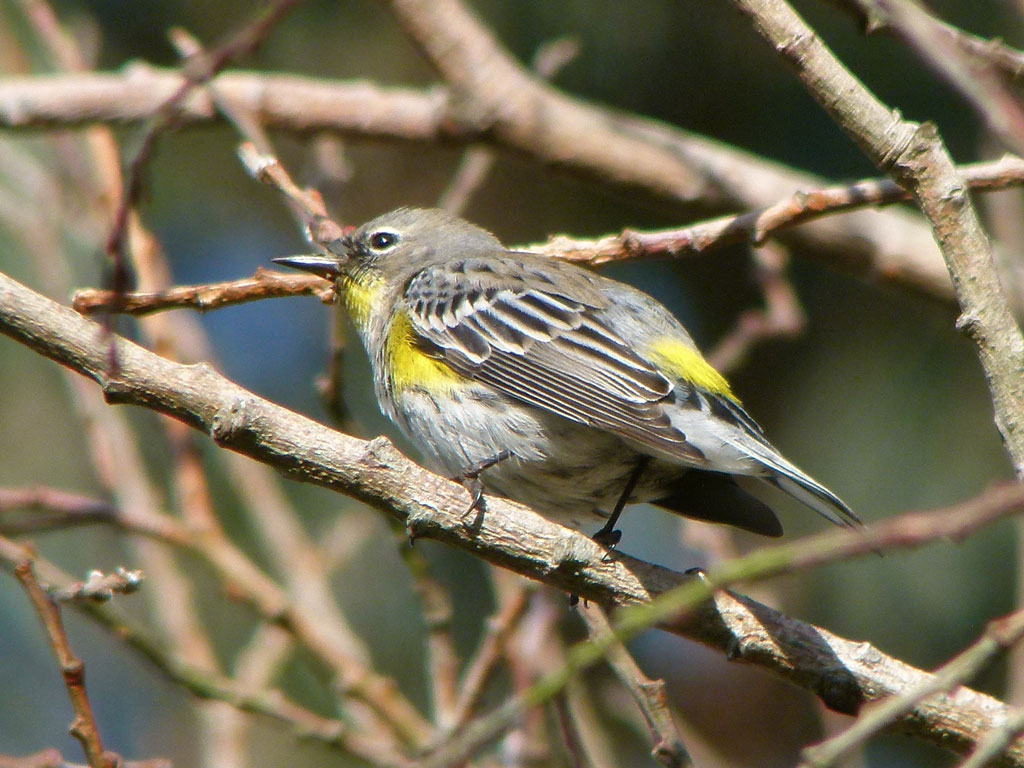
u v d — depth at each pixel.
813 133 13.56
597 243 8.40
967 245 6.05
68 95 11.38
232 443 6.55
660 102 13.75
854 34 12.63
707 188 11.88
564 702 8.04
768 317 10.67
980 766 4.95
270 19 6.71
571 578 6.93
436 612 9.47
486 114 11.69
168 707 13.82
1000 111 5.27
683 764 6.90
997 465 12.31
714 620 6.84
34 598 6.73
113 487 10.20
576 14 13.57
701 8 13.35
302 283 7.73
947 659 12.39
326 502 13.37
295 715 9.14
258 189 14.76
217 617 12.97
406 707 9.74
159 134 6.95
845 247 11.48
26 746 13.35
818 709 12.83
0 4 13.79
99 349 6.47
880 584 12.65
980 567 12.45
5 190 12.34
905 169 6.12
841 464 12.78
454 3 11.59
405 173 15.38
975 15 12.34
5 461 13.15
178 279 14.62
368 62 14.46
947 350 12.72
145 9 14.42
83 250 12.23
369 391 13.94
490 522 6.84
